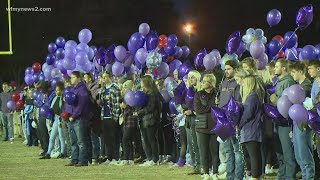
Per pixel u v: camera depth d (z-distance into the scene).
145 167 15.98
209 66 14.34
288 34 15.44
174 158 16.88
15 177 14.84
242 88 10.98
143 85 16.06
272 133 11.97
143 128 16.16
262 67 13.99
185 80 14.37
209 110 12.62
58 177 14.66
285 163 11.80
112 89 16.70
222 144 13.41
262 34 16.27
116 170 15.57
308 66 11.07
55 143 19.20
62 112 16.92
